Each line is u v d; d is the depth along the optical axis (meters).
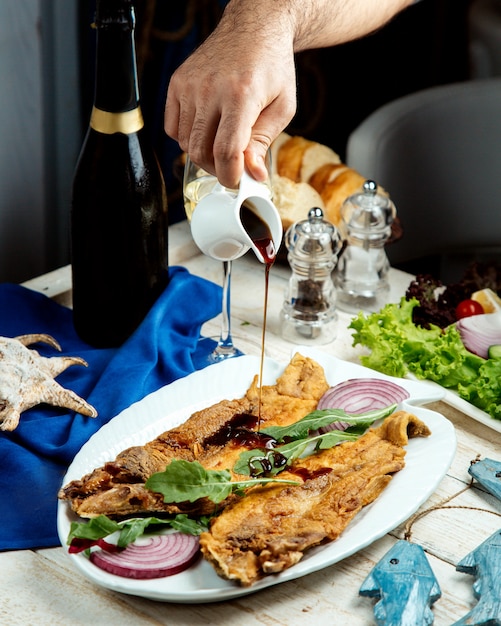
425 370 1.17
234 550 0.92
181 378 1.13
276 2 1.16
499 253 1.67
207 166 1.07
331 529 0.94
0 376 1.08
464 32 1.93
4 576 0.95
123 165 1.16
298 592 0.94
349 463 1.01
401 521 0.97
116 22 1.12
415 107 1.59
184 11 1.63
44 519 1.00
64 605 0.93
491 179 1.62
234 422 1.06
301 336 1.25
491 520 1.01
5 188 1.58
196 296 1.26
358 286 1.29
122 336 1.22
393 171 1.59
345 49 1.90
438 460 1.02
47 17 1.53
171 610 0.93
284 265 1.38
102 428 1.06
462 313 1.24
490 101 1.60
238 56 1.07
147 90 1.67
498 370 1.14
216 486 0.95
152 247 1.20
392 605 0.91
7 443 1.05
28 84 1.54
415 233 1.63
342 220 1.30
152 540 0.95
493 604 0.90
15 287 1.27
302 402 1.09
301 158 1.38
